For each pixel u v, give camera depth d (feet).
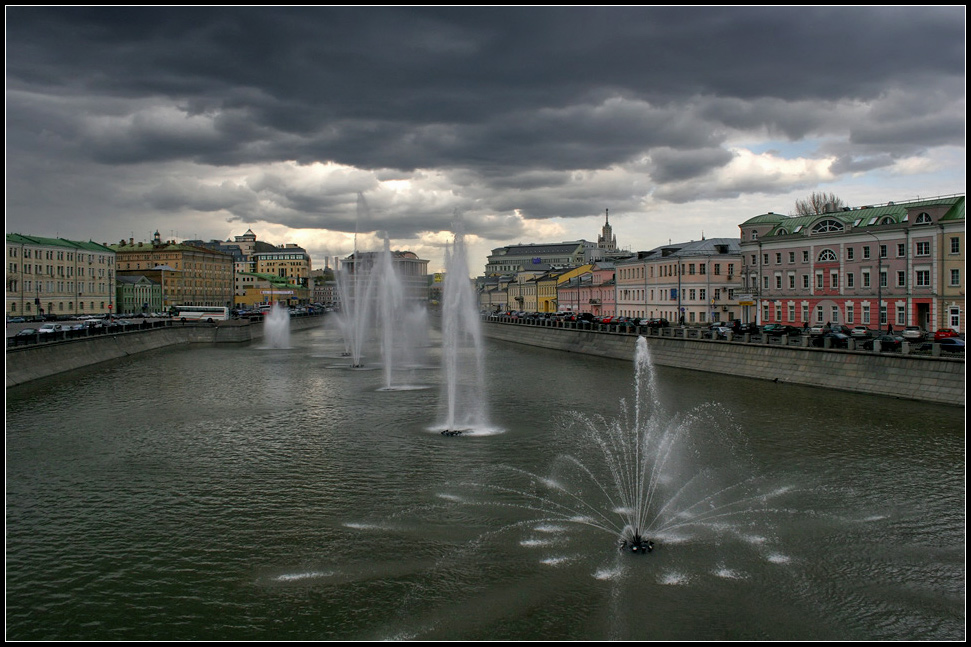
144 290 577.43
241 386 193.47
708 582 66.03
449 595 63.87
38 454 112.57
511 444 118.62
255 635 57.31
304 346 358.02
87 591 64.85
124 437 124.88
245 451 114.21
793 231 292.40
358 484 95.91
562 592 64.23
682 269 347.15
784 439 118.52
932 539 75.77
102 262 508.53
